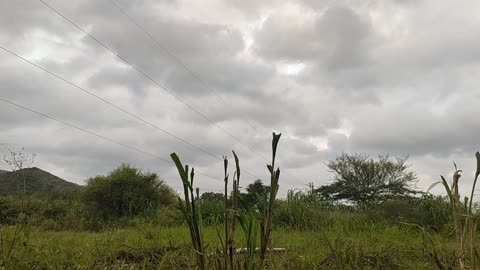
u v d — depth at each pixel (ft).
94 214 70.90
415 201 48.93
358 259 14.21
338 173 118.11
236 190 6.51
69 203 71.56
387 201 47.80
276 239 22.04
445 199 45.96
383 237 24.64
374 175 114.21
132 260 16.10
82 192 79.00
